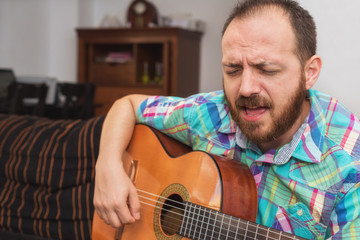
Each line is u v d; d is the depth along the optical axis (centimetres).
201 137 130
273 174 112
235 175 113
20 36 734
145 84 652
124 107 145
